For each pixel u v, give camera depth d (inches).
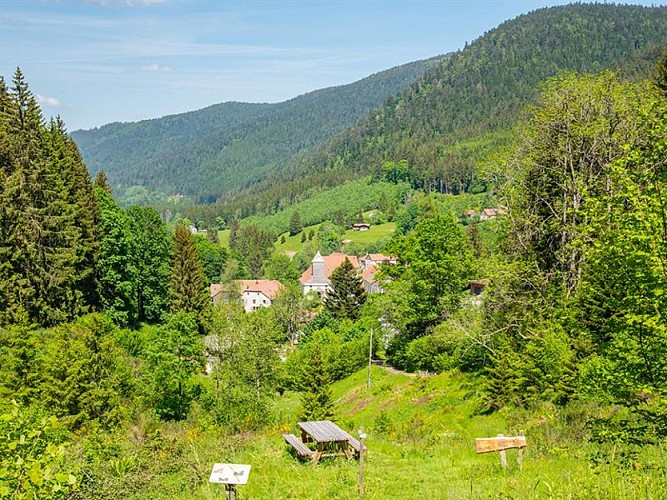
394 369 2037.4
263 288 4606.3
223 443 692.7
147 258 2418.8
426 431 872.3
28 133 1887.3
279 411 1615.4
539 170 1115.9
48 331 1716.3
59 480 226.7
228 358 1449.3
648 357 411.5
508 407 946.1
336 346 2266.2
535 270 1115.3
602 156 1017.5
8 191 1745.8
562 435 637.3
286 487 503.8
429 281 1828.2
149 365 1375.5
